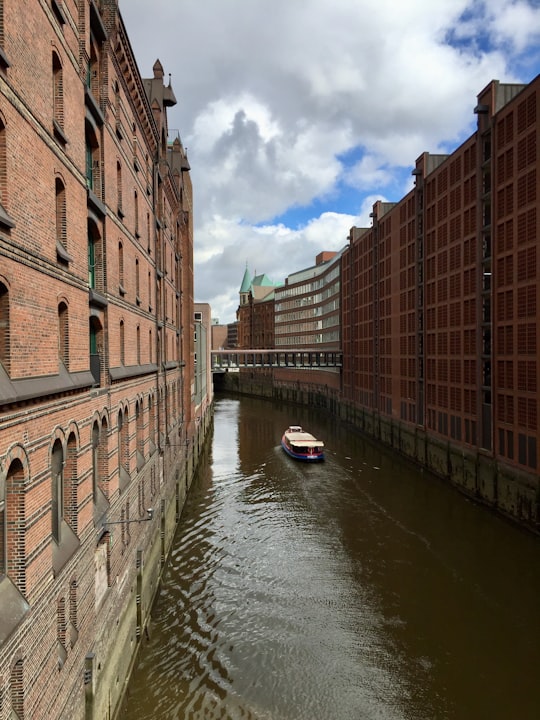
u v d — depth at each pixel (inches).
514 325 1090.7
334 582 845.8
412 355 1779.0
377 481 1481.3
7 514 314.7
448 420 1464.1
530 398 1027.9
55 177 385.7
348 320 2785.4
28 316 331.6
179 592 810.8
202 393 2194.9
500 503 1154.0
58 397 380.8
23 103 323.0
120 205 647.8
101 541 503.2
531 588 826.2
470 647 671.1
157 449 868.6
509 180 1115.3
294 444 1754.4
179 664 626.2
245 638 684.7
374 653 655.8
